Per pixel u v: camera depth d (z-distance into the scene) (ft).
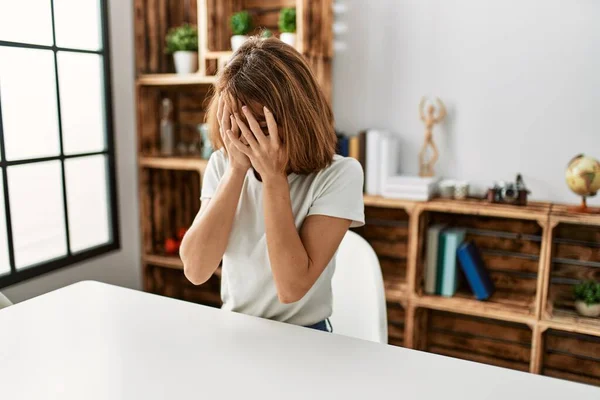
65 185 7.59
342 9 7.99
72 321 3.82
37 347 3.42
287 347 3.44
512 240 7.60
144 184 8.73
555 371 7.57
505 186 6.97
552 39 6.88
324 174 3.98
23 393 2.90
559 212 6.45
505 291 7.61
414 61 7.66
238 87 3.59
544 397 2.86
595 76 6.72
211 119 4.11
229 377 3.06
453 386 2.98
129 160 8.64
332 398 2.85
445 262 7.27
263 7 8.46
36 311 3.99
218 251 3.94
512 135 7.27
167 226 9.29
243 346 3.45
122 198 8.55
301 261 3.69
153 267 9.10
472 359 8.08
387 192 7.31
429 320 8.29
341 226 3.89
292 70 3.64
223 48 8.25
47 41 7.18
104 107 8.12
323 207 3.87
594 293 6.58
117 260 8.54
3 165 6.64
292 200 4.05
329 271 4.23
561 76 6.89
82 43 7.75
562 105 6.95
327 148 3.84
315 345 3.47
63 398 2.85
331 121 3.92
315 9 7.52
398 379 3.05
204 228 3.89
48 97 7.27
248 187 4.08
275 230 3.65
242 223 4.08
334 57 8.15
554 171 7.11
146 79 8.37
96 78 8.04
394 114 7.89
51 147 7.39
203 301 9.57
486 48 7.23
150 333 3.63
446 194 7.32
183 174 9.59
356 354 3.35
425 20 7.51
